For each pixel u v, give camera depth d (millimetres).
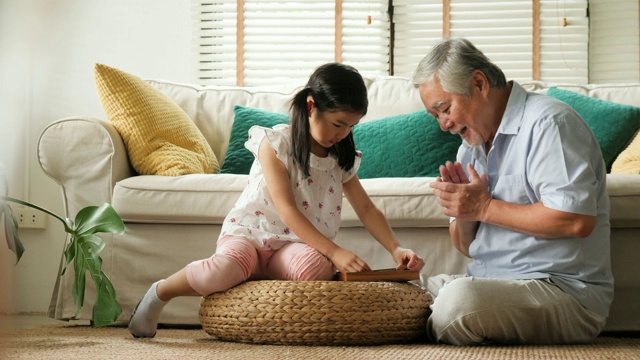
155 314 1944
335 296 1697
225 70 4090
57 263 3590
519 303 1699
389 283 1780
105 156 2588
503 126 1862
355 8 4098
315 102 1849
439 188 1865
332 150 1999
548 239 1804
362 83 1856
